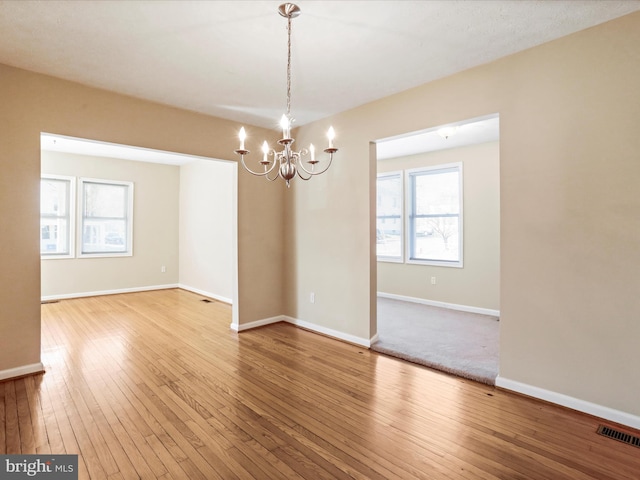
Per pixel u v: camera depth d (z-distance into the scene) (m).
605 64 2.24
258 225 4.40
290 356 3.40
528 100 2.55
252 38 2.38
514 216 2.63
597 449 1.96
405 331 4.16
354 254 3.78
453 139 4.89
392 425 2.21
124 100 3.34
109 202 6.45
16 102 2.82
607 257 2.25
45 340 3.83
